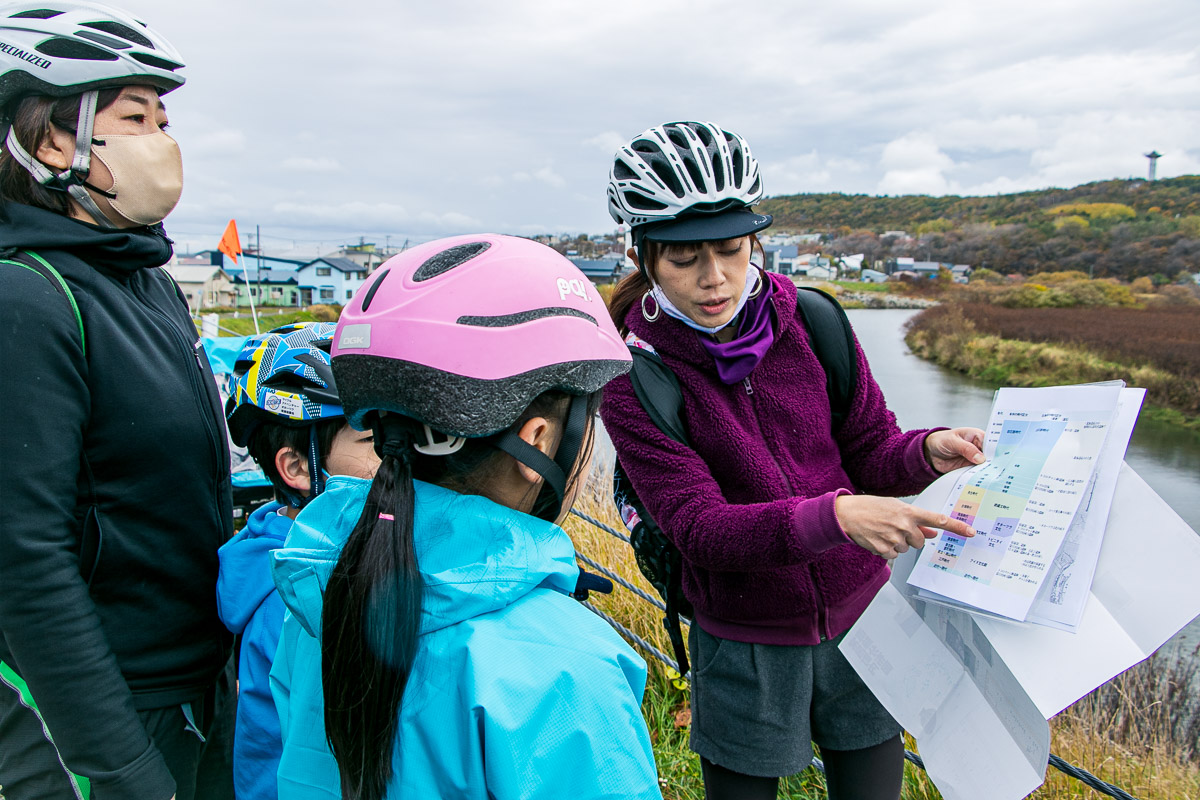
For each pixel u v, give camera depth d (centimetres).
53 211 140
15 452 120
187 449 144
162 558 143
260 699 139
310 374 152
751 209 160
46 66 133
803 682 164
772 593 159
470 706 87
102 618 139
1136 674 308
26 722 140
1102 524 114
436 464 99
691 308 161
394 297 92
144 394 137
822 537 133
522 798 85
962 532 124
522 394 89
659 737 278
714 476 168
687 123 164
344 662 89
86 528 135
